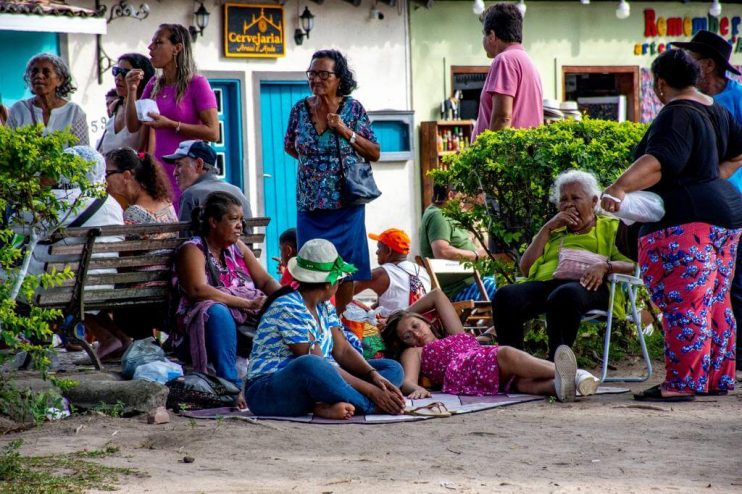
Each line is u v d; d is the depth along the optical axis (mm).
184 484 7617
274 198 23906
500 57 15062
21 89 20797
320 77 12969
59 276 10344
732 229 11164
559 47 26984
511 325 12453
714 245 11070
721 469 8211
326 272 10469
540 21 26781
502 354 11539
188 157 13328
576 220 12469
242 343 11781
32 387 10281
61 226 10438
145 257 11922
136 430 9672
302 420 10188
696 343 11000
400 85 25125
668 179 11000
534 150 13695
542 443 9203
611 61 27547
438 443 9219
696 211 10953
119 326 13062
